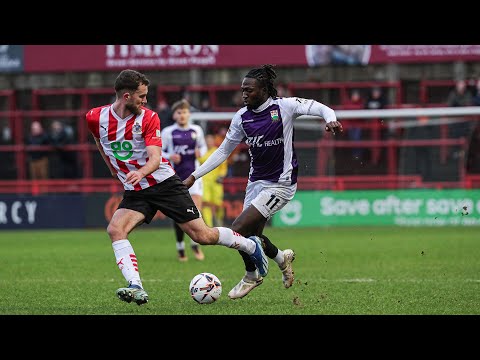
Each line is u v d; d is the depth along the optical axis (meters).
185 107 50.69
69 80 91.44
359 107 84.88
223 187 82.56
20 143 88.25
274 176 31.69
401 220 79.62
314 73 89.56
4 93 91.19
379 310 28.48
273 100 31.41
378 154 84.00
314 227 79.62
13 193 87.12
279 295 32.81
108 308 29.52
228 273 42.22
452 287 34.94
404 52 85.00
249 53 85.62
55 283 37.88
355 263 46.41
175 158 50.16
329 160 82.81
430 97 88.06
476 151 82.62
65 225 82.06
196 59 86.25
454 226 77.88
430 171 82.75
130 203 28.56
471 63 87.56
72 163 86.94
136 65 87.00
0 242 65.81
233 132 31.84
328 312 28.06
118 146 28.06
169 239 68.06
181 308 29.36
